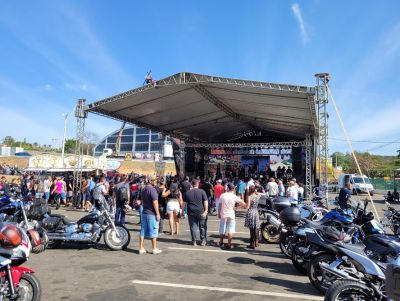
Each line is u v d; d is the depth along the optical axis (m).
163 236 11.04
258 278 6.66
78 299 5.34
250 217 9.40
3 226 4.46
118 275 6.63
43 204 8.96
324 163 15.30
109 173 26.06
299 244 7.00
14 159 54.00
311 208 10.07
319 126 15.12
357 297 4.63
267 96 15.93
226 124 25.56
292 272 7.12
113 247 8.83
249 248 9.37
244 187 18.53
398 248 5.40
